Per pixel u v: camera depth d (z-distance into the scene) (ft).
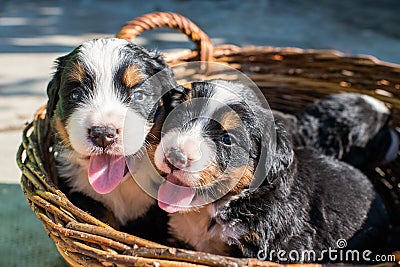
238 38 6.31
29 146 2.46
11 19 7.02
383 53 5.86
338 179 2.51
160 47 5.72
